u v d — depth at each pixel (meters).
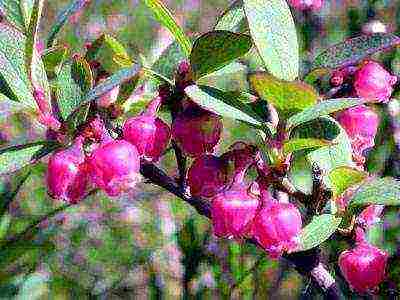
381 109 0.10
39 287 0.11
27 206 0.12
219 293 0.11
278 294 0.11
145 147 0.05
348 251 0.06
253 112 0.05
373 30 0.09
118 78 0.05
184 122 0.05
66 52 0.06
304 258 0.06
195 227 0.11
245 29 0.06
